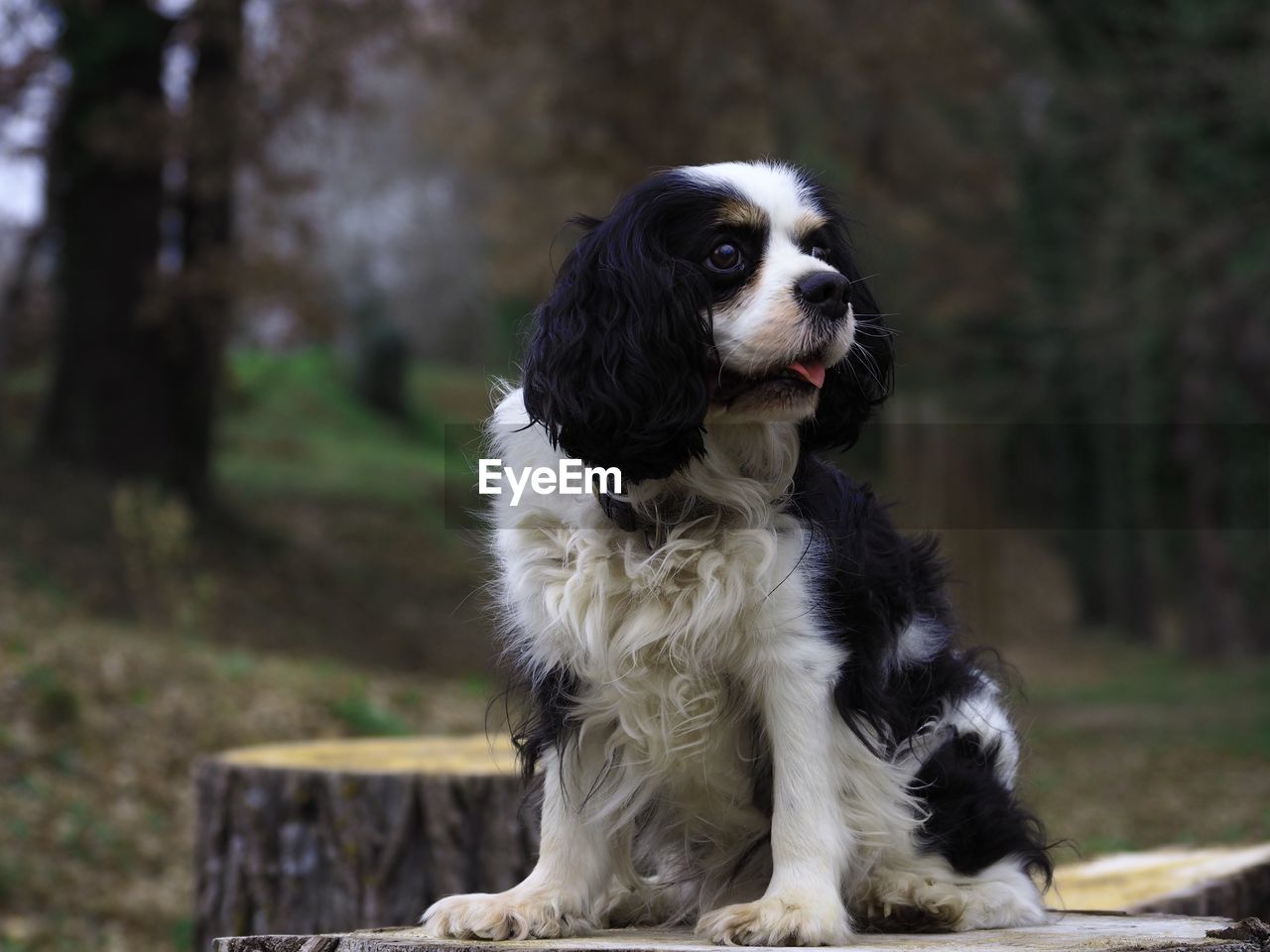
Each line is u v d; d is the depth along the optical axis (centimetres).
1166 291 1436
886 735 258
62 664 855
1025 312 1919
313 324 1567
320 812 403
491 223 1838
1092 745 1247
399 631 1510
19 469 1449
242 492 1962
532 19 1587
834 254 283
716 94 1680
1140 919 271
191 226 1567
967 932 254
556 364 259
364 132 1900
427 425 3012
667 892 288
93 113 1449
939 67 1720
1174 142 1440
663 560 247
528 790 280
